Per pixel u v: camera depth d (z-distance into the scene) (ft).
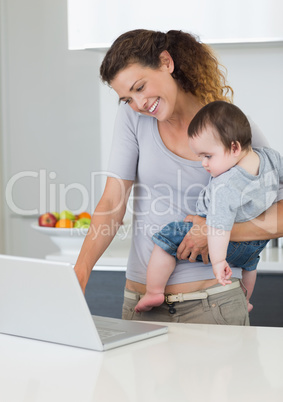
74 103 10.79
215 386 3.15
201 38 8.20
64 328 3.92
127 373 3.37
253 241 5.58
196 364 3.52
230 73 9.71
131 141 5.55
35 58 10.82
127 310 5.83
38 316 4.03
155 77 4.98
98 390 3.11
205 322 5.36
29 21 10.78
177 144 5.48
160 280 5.44
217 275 5.28
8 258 3.97
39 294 3.93
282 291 7.69
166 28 8.23
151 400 2.96
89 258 5.39
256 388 3.12
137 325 4.37
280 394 3.03
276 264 7.64
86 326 3.80
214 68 5.64
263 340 4.05
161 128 5.46
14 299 4.10
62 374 3.36
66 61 10.74
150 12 8.21
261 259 7.85
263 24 8.06
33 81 10.87
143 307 5.48
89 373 3.38
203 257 5.41
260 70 9.64
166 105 5.10
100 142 10.82
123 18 8.23
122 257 7.98
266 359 3.61
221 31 8.16
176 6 8.18
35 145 10.98
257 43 8.91
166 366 3.49
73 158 10.92
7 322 4.25
